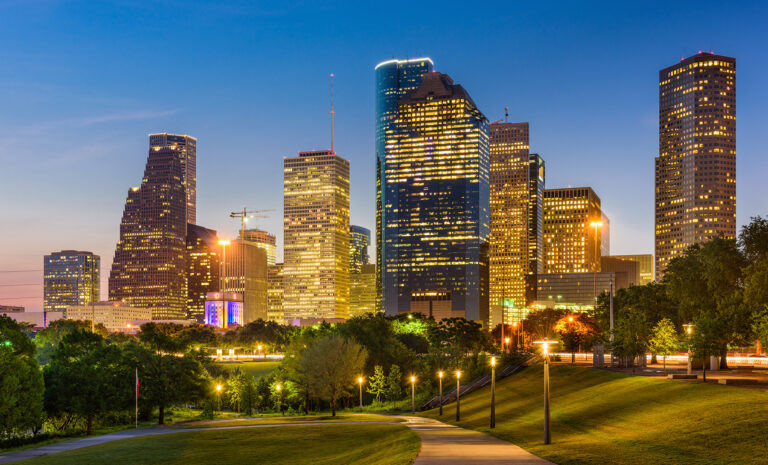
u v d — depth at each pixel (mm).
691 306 101000
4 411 90812
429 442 53000
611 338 111125
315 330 198375
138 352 124812
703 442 43656
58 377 112562
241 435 78750
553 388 94188
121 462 61250
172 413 145625
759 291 79625
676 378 74562
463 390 122062
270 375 179750
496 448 48562
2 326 99062
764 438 41625
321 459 57625
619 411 62812
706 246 97438
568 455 43562
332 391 126938
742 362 114312
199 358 147625
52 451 72562
